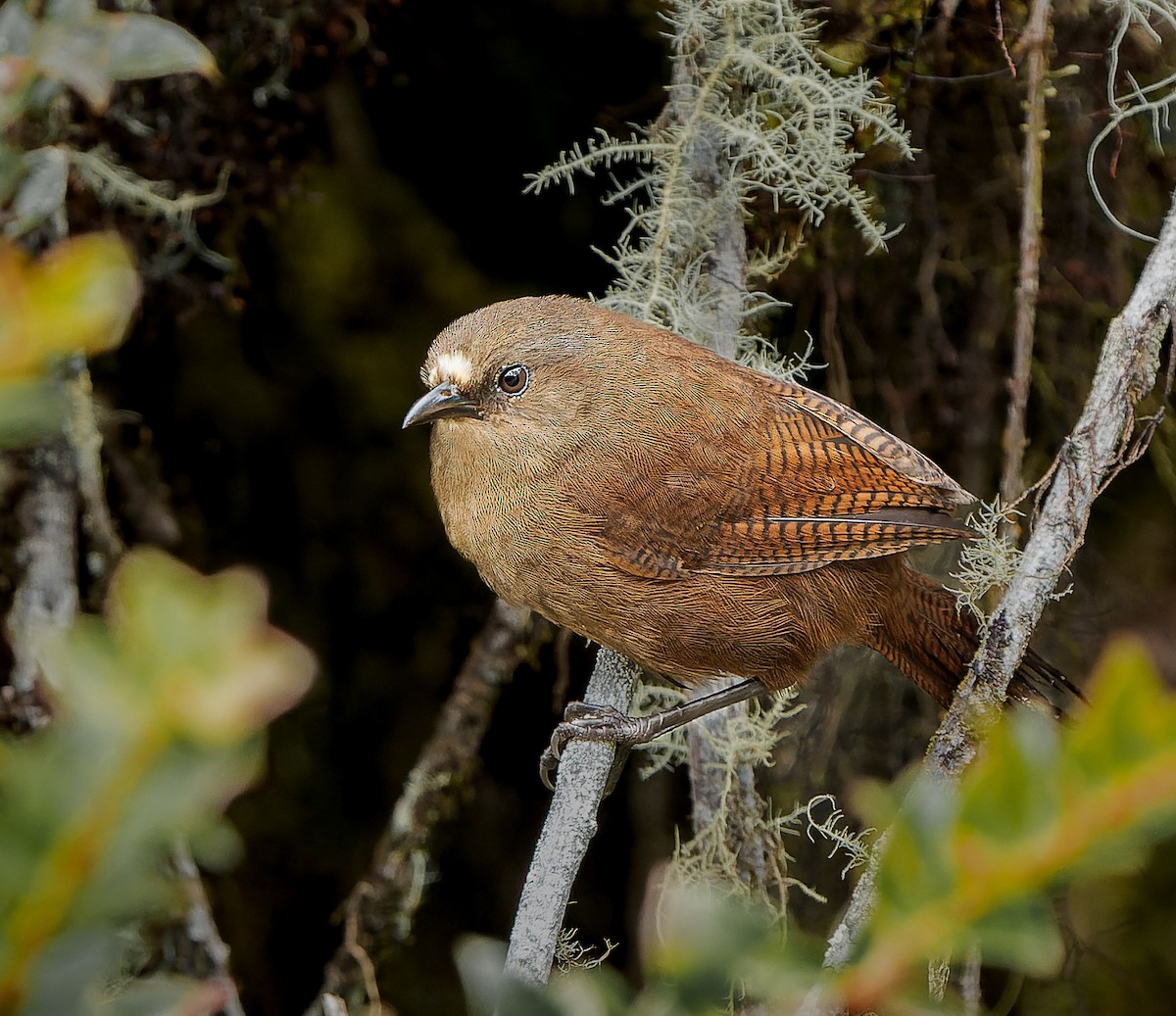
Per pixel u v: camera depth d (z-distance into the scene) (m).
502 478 7.97
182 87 8.93
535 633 10.34
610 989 1.73
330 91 10.88
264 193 9.38
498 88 11.03
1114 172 8.70
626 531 7.89
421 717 12.12
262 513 11.69
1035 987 10.97
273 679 1.37
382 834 12.00
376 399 11.64
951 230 9.98
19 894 1.42
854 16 9.06
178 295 9.81
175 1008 1.58
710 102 8.44
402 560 12.05
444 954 11.93
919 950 1.56
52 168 3.92
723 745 8.64
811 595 8.01
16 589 8.48
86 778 1.38
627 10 10.62
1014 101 9.51
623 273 8.77
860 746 10.45
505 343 7.92
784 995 1.65
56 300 1.63
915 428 10.27
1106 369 6.64
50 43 2.25
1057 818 1.46
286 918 11.83
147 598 1.38
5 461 8.43
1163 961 10.77
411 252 11.52
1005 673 6.63
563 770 7.91
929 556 10.17
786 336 10.26
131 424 10.15
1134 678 1.44
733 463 7.89
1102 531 10.82
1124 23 8.10
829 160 8.36
